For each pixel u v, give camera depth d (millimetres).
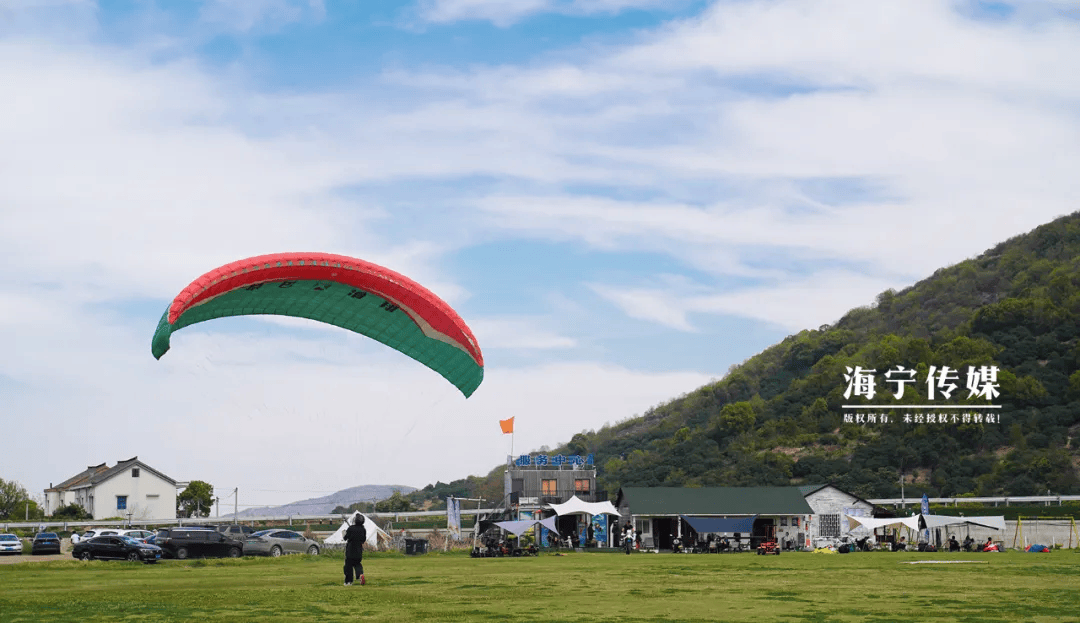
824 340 159625
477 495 136750
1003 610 16656
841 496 68375
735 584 23547
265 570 30672
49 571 30031
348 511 91375
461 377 30094
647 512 66000
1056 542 66125
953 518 57406
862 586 22828
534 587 22094
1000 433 106500
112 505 86062
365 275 26250
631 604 17531
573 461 80375
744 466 113875
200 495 92500
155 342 23953
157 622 14266
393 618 14859
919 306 160250
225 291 24750
